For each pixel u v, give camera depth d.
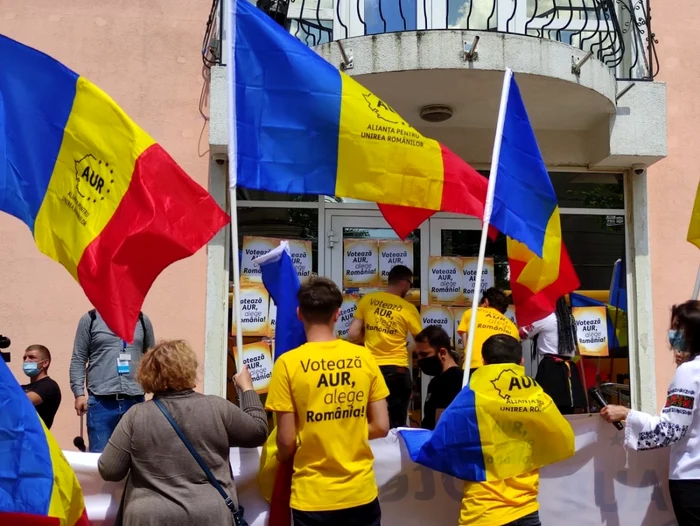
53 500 2.84
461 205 3.88
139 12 6.05
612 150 5.91
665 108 5.97
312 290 3.01
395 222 4.15
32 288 5.77
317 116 3.68
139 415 2.80
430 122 6.14
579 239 6.37
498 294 5.36
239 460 3.35
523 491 3.10
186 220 3.20
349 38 5.27
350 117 3.72
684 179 6.33
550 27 6.37
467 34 5.14
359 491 2.85
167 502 2.70
